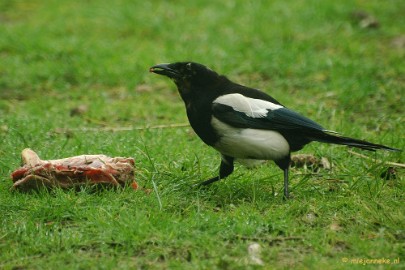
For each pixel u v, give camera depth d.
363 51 18.78
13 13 22.66
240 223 9.09
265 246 8.72
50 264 8.36
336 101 15.80
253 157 10.54
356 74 17.08
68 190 10.34
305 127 10.37
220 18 20.81
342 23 20.30
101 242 8.80
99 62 18.06
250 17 20.81
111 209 9.62
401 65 17.67
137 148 11.94
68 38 19.72
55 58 18.62
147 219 9.21
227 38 19.56
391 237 8.96
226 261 8.17
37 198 10.13
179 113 15.14
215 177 10.87
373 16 20.94
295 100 15.94
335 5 21.25
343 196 10.44
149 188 10.70
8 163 11.55
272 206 9.98
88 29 20.72
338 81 16.56
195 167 11.47
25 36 19.80
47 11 22.20
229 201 10.30
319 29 20.06
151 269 8.21
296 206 9.82
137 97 16.44
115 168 10.39
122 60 18.27
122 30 20.58
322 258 8.45
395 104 15.49
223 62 18.06
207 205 10.05
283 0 21.94
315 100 15.95
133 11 21.36
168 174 11.08
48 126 13.80
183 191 10.52
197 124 10.52
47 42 19.25
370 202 10.09
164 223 9.09
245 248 8.61
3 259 8.56
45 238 8.88
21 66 18.14
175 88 16.97
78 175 10.34
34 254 8.67
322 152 12.35
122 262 8.39
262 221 9.27
